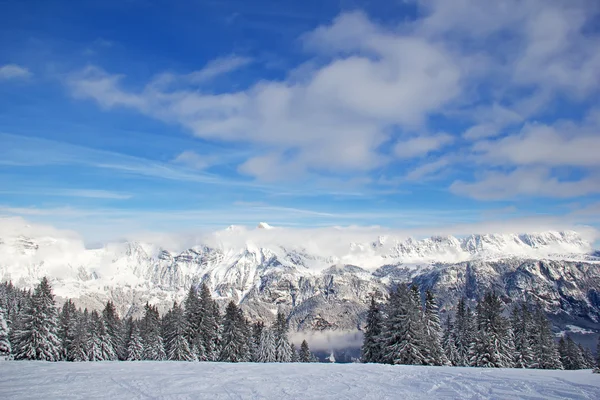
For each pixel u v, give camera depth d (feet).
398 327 189.16
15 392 79.05
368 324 217.97
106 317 313.94
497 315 229.66
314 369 114.83
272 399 72.74
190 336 260.83
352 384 87.61
